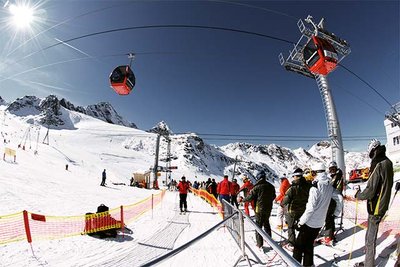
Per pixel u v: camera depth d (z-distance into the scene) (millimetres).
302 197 5523
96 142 189500
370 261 4219
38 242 7184
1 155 27906
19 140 66938
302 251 4648
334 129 18969
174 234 9102
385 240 5938
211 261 6176
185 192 14391
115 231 8406
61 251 6723
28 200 12250
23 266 5676
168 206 16953
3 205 10648
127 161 142125
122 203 15977
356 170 30594
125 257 6590
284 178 8594
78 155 88375
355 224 7441
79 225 9305
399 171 15727
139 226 10164
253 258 6133
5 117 125500
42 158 44719
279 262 5633
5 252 6340
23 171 22031
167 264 6055
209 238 8320
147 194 26016
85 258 6379
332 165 6762
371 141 4461
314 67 11047
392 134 29562
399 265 4078
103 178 28891
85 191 19562
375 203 4242
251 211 13531
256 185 6797
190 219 12000
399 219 6125
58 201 13398
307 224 4590
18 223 8734
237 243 7035
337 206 4746
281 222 8344
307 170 7793
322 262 5492
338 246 6273
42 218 7250
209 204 18375
